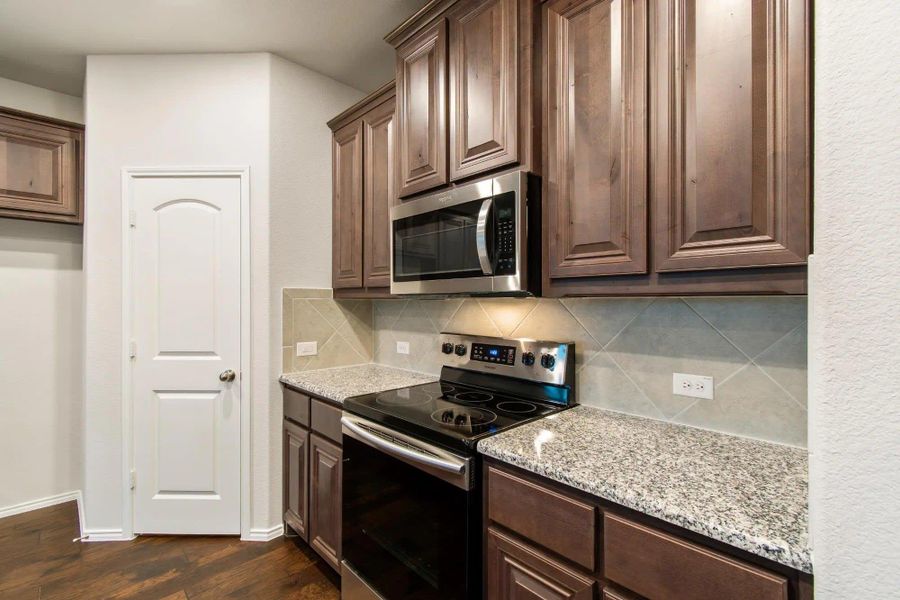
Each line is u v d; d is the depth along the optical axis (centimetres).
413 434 140
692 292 106
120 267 222
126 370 221
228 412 224
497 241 139
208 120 227
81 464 266
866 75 56
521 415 149
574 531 98
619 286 119
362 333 268
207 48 222
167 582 189
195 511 224
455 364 204
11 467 250
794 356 117
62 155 241
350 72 248
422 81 175
